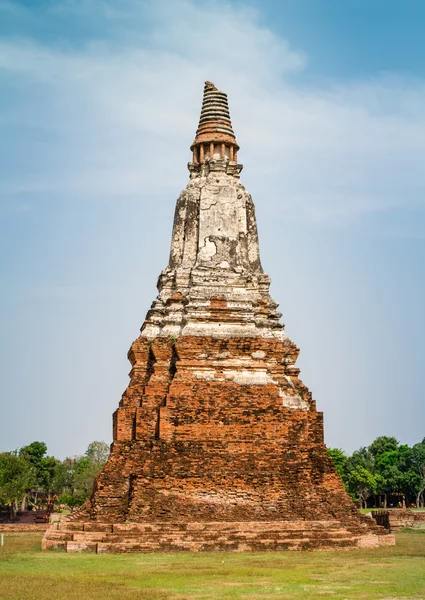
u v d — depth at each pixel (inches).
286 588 941.8
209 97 2039.9
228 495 1565.0
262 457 1619.1
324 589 934.4
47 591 898.7
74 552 1376.7
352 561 1234.0
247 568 1134.4
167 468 1572.3
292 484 1598.2
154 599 852.0
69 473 4771.2
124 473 1581.0
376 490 4345.5
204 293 1772.9
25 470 3427.7
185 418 1627.7
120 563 1202.6
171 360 1732.3
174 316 1782.7
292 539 1430.9
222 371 1686.8
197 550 1387.8
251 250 1916.8
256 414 1652.3
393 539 1529.3
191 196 1914.4
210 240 1857.8
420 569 1126.4
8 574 1057.5
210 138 1985.7
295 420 1665.8
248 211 1942.7
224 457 1606.8
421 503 4375.0
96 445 4439.0
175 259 1884.8
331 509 1598.2
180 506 1537.9
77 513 1596.9
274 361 1734.7
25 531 2420.0
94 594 879.7
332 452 4303.6
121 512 1542.8
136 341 1775.3
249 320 1753.2
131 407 1694.1
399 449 4648.1
